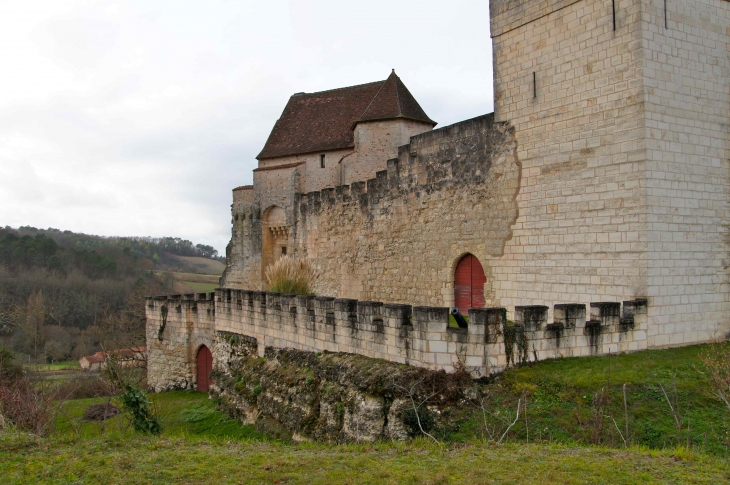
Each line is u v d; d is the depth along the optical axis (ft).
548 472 26.14
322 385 49.62
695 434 33.42
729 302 53.42
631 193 49.47
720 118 53.42
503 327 40.78
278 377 57.57
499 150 62.59
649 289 48.29
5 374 63.16
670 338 49.19
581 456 28.71
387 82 112.37
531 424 35.22
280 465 28.76
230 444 35.09
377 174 82.94
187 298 93.76
